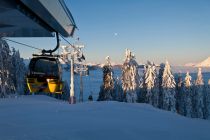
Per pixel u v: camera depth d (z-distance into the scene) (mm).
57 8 4465
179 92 63094
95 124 12930
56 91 8477
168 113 20953
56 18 4559
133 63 54812
